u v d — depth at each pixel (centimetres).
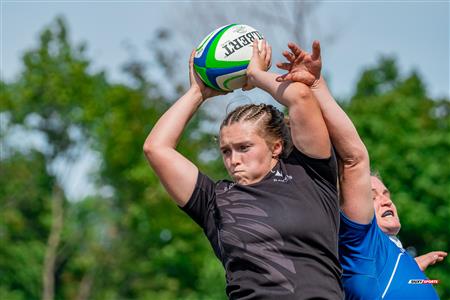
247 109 1122
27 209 9000
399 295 1230
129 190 7900
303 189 1083
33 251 8769
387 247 1257
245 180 1108
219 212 1104
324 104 1095
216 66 1168
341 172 1152
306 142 1080
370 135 6981
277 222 1062
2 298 8712
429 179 6650
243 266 1066
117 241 8169
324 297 1038
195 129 6275
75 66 8062
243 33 1187
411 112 7369
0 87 8306
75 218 8500
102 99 8044
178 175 1137
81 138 8306
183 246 7738
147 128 7819
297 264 1049
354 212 1168
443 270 6381
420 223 6512
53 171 8569
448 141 6819
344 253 1220
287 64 1102
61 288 9025
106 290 8488
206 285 7281
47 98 8069
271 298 1038
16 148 8525
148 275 8219
